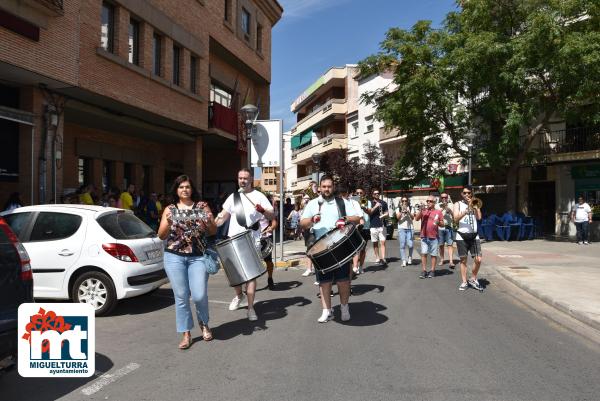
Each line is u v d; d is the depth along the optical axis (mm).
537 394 4211
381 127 37438
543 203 26531
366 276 11039
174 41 17047
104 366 4977
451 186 30656
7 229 4375
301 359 5133
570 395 4195
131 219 7996
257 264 6398
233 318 7023
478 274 11484
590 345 5727
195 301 5695
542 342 5812
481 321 6836
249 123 13023
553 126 25453
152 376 4680
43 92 12250
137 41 15258
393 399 4070
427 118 22438
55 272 7246
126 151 18453
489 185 28531
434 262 10891
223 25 21016
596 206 23281
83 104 13898
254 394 4199
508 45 19203
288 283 10180
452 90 21375
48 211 7574
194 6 18359
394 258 14672
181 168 22156
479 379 4551
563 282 9586
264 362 5051
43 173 12062
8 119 10969
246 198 7445
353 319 6895
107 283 7125
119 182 18234
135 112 15438
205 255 5738
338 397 4117
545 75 20594
